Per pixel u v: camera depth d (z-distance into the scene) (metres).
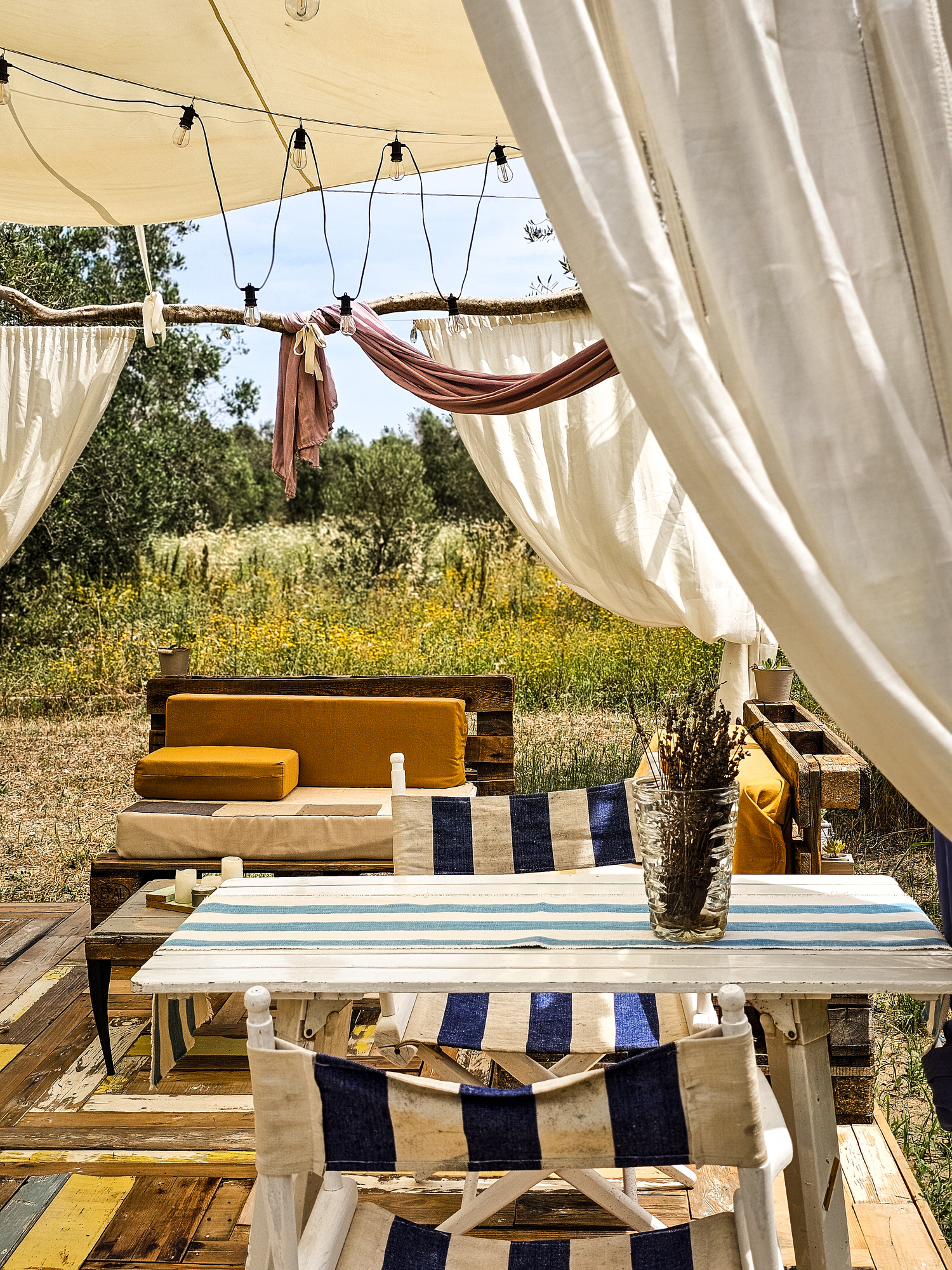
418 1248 1.65
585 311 4.85
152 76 3.58
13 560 11.20
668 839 2.00
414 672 9.72
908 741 1.44
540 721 8.98
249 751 4.87
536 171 1.47
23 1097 3.31
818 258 1.42
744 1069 1.39
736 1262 1.55
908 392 1.48
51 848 6.60
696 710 2.05
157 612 10.86
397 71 3.53
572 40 1.46
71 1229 2.62
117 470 11.53
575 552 4.97
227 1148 2.99
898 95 1.47
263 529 12.76
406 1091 1.43
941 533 1.42
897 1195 2.70
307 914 2.27
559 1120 1.42
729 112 1.46
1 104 3.82
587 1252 1.61
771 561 1.43
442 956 2.00
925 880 5.36
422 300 4.85
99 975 3.40
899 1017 4.05
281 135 4.10
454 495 13.42
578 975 1.88
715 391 1.43
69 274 11.50
